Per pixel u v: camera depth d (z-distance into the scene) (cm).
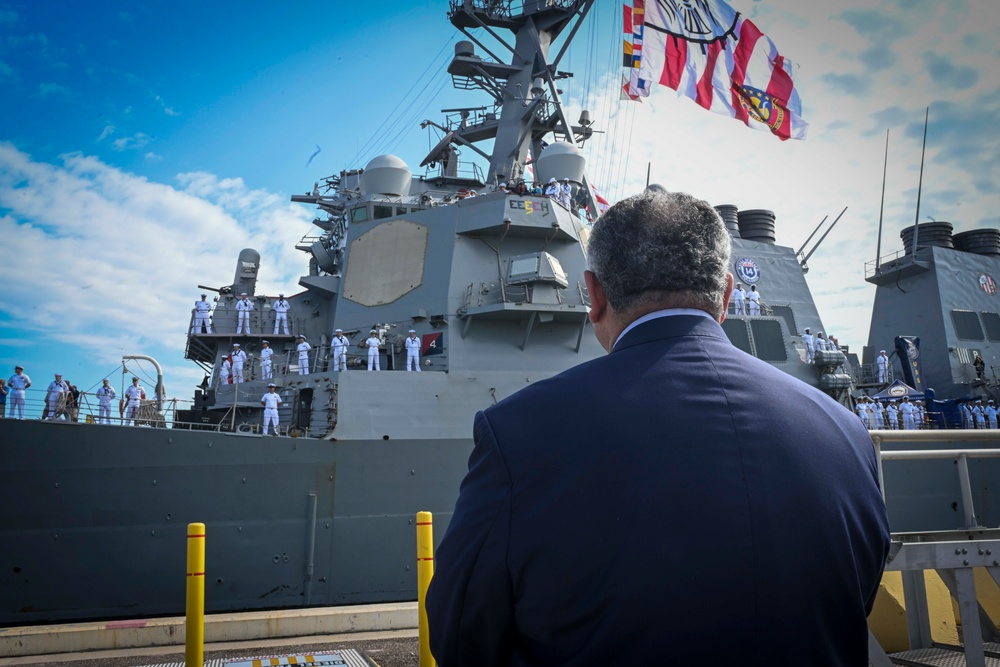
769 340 1667
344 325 1479
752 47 1984
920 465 1520
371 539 1142
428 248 1480
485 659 181
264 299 1744
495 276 1444
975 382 1928
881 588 559
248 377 1565
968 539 407
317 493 1129
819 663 163
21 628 714
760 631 160
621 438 173
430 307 1409
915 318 2112
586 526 166
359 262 1538
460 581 175
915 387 1898
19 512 1020
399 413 1238
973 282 2128
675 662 157
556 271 1392
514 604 175
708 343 194
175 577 1061
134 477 1060
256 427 1191
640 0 1958
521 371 1359
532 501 171
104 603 1034
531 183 1728
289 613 765
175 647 710
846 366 1950
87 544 1038
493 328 1397
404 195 1638
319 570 1112
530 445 177
